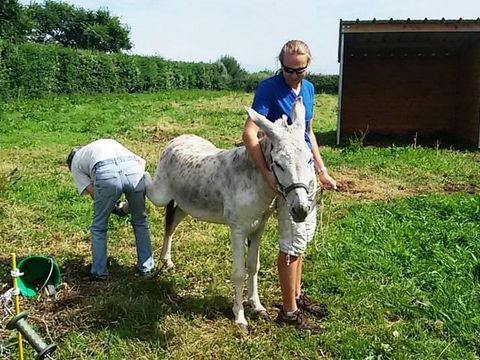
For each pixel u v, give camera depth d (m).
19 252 5.89
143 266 5.31
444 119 16.34
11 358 3.89
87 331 4.27
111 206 5.10
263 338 4.24
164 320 4.44
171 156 4.86
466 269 5.38
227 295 4.95
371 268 5.50
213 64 47.66
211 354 4.01
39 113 19.45
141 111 21.58
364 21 13.23
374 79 16.31
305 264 5.57
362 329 4.35
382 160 11.43
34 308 4.64
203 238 6.34
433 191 9.11
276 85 3.98
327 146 13.81
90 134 14.66
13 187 8.23
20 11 41.00
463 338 4.18
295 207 3.43
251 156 3.93
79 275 5.37
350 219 7.00
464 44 15.37
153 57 39.66
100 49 59.09
